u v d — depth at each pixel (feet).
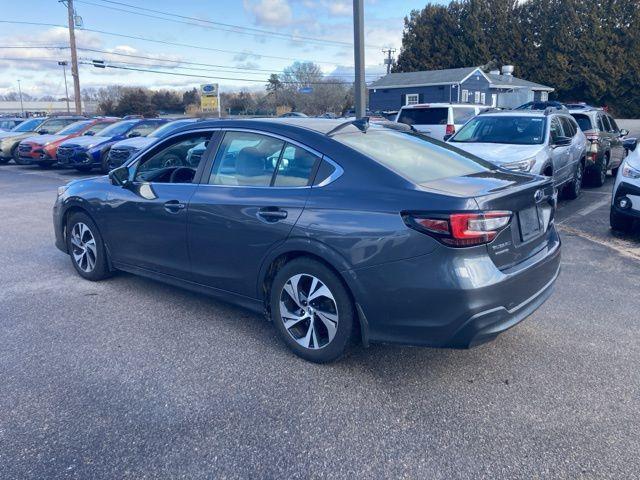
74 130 63.82
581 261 21.63
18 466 9.32
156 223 15.65
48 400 11.35
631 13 143.13
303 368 12.76
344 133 13.51
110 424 10.53
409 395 11.59
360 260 11.54
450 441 10.02
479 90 129.80
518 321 11.71
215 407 11.13
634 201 24.32
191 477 9.10
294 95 205.57
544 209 13.44
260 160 13.75
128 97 197.77
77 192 18.37
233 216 13.64
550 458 9.54
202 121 15.51
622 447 9.82
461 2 163.43
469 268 10.75
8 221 30.27
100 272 18.49
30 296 17.56
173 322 15.48
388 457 9.59
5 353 13.50
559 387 11.90
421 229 10.91
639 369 12.69
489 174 13.61
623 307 16.57
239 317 15.87
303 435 10.21
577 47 148.05
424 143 15.06
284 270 12.92
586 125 41.88
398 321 11.40
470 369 12.72
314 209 12.26
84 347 13.85
